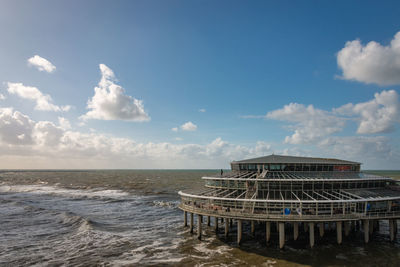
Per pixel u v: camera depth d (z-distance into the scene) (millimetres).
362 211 44625
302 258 38750
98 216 73562
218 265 37031
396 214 45500
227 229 49469
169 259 39875
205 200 50156
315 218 41656
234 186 52156
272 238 48500
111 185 174000
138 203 97562
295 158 60094
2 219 69250
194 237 51250
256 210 44344
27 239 51219
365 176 54812
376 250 41969
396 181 53344
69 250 44625
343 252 41062
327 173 54188
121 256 41531
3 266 38031
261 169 56781
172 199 108312
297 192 47781
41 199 108812
